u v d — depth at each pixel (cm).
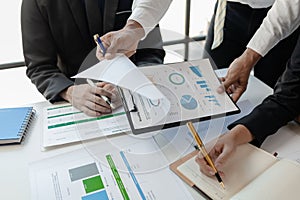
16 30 185
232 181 59
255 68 127
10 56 193
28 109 83
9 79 180
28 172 64
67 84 92
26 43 106
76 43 110
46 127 78
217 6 137
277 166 60
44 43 106
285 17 93
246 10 129
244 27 132
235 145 67
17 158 68
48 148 71
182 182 60
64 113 83
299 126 77
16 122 78
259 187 55
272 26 95
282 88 79
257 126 71
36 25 105
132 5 101
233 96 86
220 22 135
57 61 111
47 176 63
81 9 106
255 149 67
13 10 181
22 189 60
